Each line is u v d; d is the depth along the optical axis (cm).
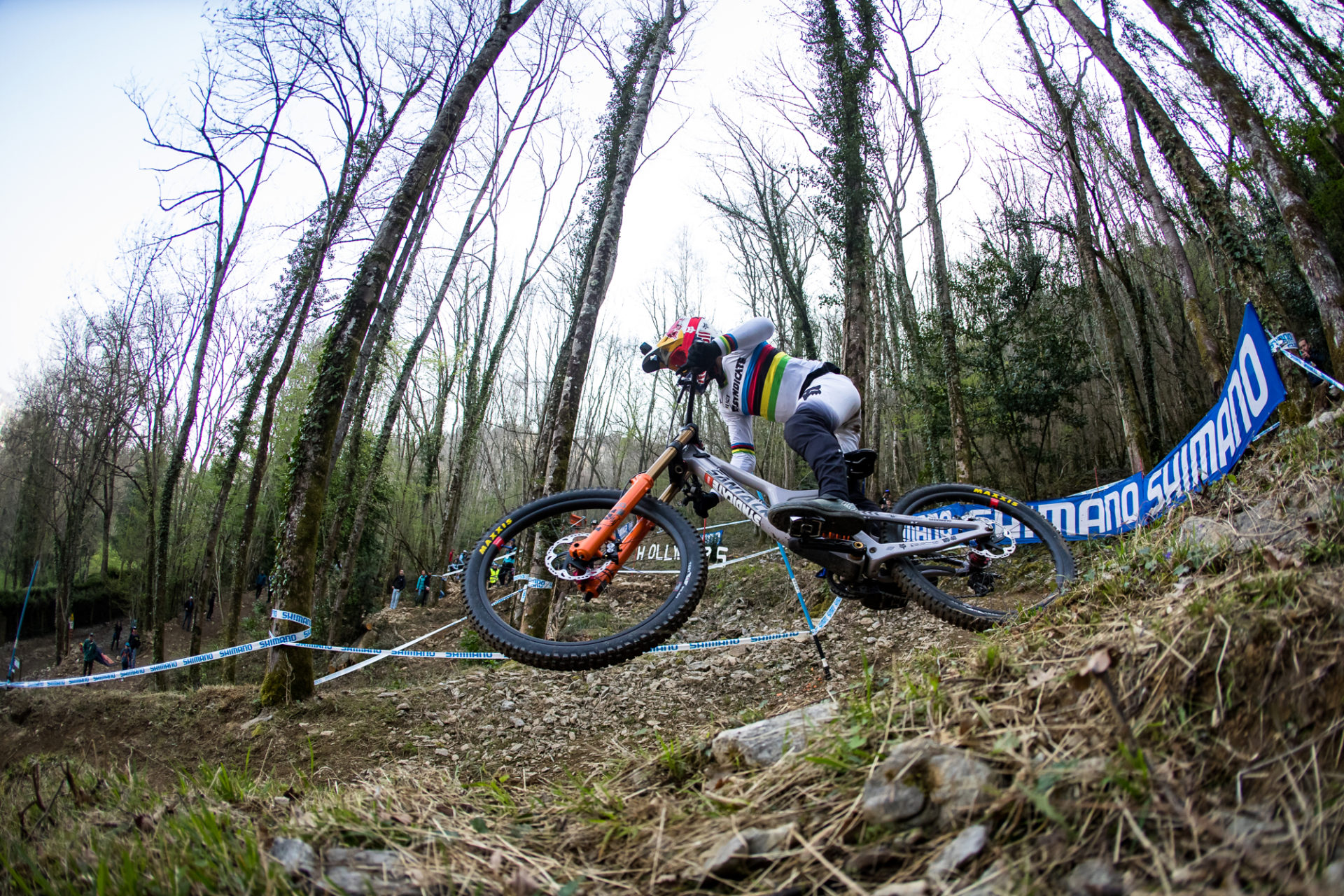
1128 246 1569
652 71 1123
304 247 1335
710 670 667
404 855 171
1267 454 342
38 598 2889
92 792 243
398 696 627
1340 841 115
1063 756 151
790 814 163
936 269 1289
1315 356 507
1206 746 145
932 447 1528
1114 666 168
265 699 629
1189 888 113
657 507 269
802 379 294
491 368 1975
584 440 3450
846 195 1136
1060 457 1730
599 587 267
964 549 278
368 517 1978
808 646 723
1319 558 204
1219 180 1145
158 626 1407
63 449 2597
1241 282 647
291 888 153
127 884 154
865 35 1248
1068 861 127
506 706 597
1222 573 219
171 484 1454
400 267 1413
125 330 1975
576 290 1747
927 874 131
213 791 231
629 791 215
